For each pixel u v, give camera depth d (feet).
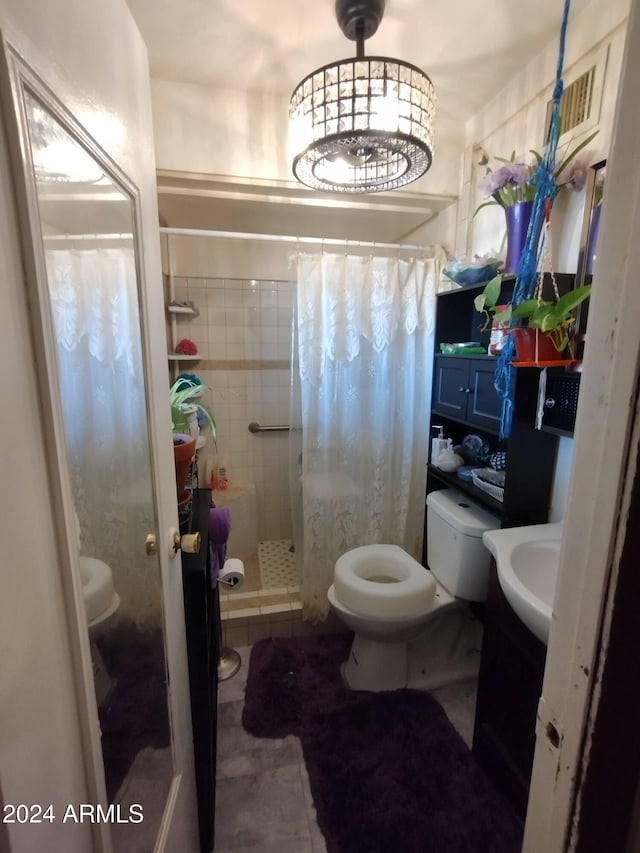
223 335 8.46
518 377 4.56
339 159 4.27
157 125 5.30
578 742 1.42
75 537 1.65
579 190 4.23
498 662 4.24
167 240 7.84
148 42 4.56
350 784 4.34
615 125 1.18
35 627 1.36
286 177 5.69
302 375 6.28
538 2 4.06
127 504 2.62
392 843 3.83
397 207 6.61
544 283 4.17
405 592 5.15
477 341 6.32
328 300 6.18
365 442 6.69
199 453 8.56
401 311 6.46
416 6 4.10
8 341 1.26
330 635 6.66
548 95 4.64
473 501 5.83
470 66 4.96
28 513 1.34
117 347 2.46
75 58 1.72
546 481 4.93
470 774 4.44
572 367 4.09
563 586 1.47
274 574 7.84
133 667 2.56
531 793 1.69
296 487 6.98
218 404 8.63
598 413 1.29
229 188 5.85
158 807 2.76
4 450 1.22
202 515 4.29
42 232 1.48
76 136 1.74
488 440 6.32
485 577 5.36
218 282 8.30
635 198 1.13
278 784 4.39
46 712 1.41
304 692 5.51
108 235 2.22
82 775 1.66
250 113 5.50
